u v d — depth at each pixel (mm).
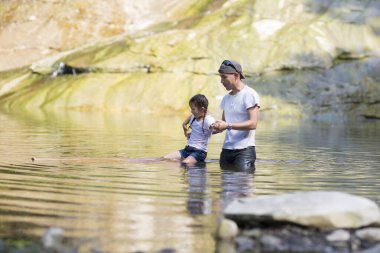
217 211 7066
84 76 40156
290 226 6004
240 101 11492
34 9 48844
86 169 10469
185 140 17156
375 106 36500
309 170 11109
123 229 6141
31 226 6145
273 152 14500
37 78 42031
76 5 49000
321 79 38469
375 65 39000
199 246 5613
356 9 42969
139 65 39906
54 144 15141
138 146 15141
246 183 9367
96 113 34094
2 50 47031
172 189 8586
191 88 38000
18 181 8984
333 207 6051
